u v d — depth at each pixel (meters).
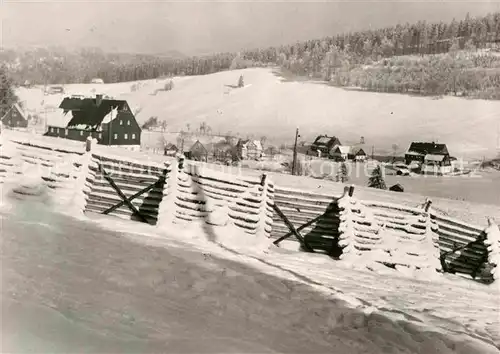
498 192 71.25
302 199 17.02
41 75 145.00
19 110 76.25
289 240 16.98
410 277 15.98
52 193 13.91
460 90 188.62
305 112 185.75
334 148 112.25
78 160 14.84
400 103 185.62
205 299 7.64
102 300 6.36
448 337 8.60
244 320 7.11
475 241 19.08
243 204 15.98
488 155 122.00
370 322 8.48
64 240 9.39
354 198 17.28
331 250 17.14
